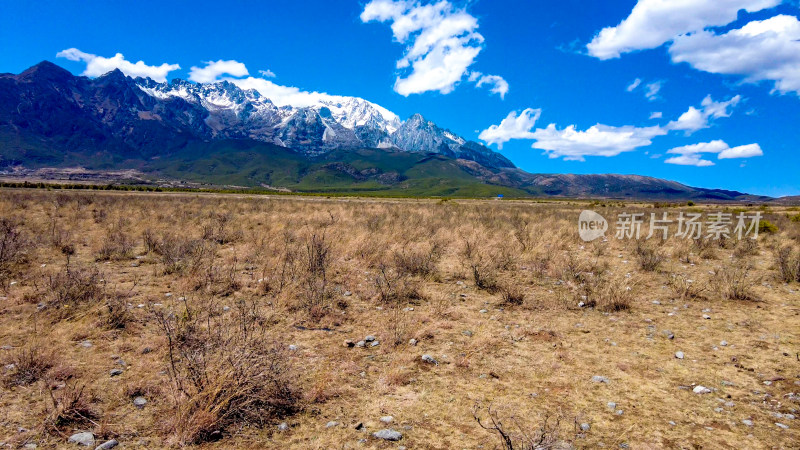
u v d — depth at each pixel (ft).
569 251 50.03
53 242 38.78
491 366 17.69
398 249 41.27
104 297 23.12
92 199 95.96
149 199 116.16
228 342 15.99
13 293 23.45
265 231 54.29
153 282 28.37
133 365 16.12
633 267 40.91
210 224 57.06
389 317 23.73
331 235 49.06
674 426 13.32
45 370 15.25
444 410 14.07
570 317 24.86
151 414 13.03
